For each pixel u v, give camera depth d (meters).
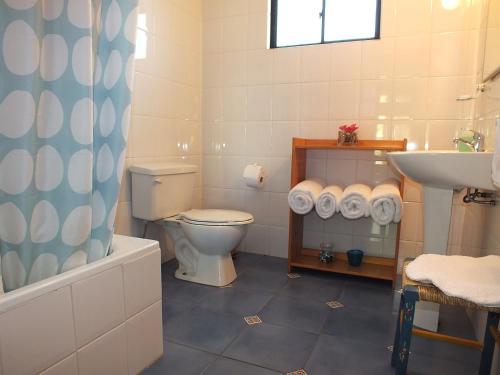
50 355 0.95
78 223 1.12
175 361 1.33
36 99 0.99
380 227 2.23
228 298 1.85
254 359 1.34
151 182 1.91
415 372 1.28
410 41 2.04
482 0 1.85
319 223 2.38
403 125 2.10
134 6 1.18
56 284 0.96
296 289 1.97
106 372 1.13
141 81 2.03
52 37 1.02
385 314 1.70
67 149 1.08
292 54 2.31
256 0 2.36
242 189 2.55
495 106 1.51
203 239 1.90
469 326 1.60
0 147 0.97
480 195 1.46
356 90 2.18
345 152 2.25
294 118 2.35
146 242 1.33
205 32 2.53
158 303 1.34
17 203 1.01
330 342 1.46
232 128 2.53
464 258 1.16
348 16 2.20
